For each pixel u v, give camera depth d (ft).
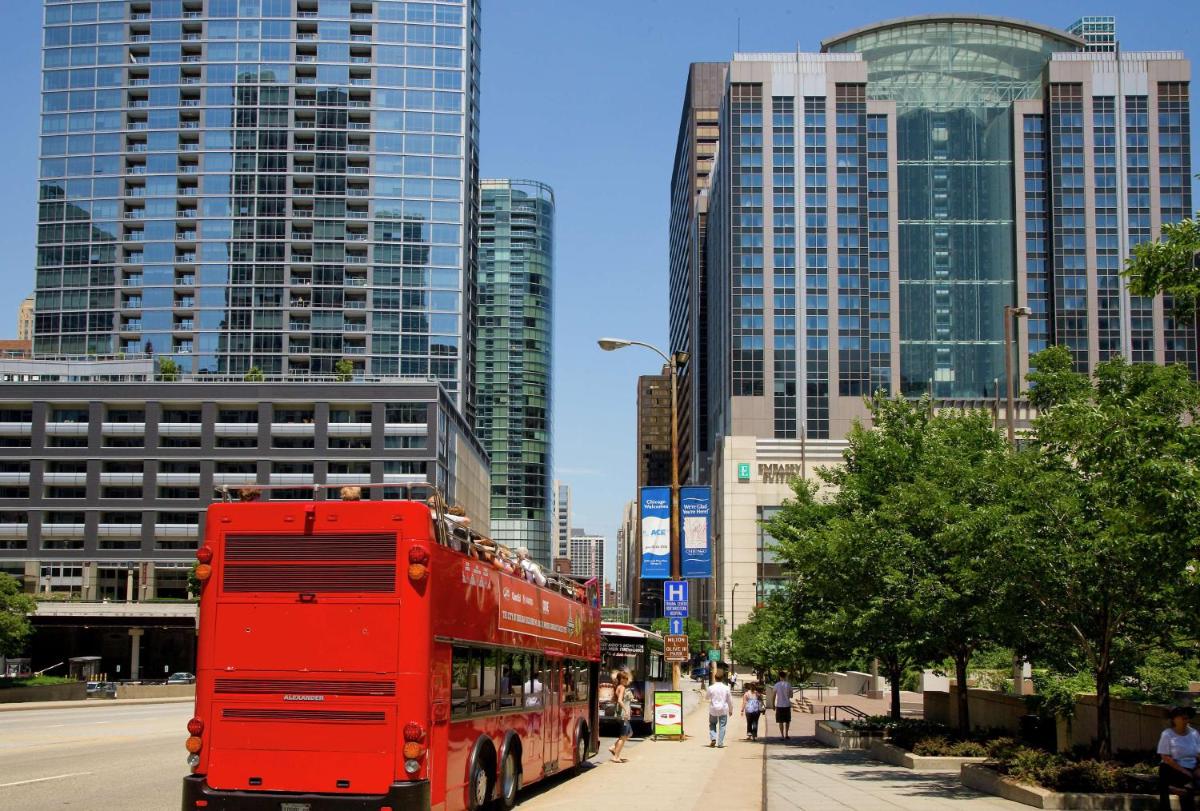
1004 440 102.89
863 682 236.22
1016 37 476.54
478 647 49.24
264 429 358.43
